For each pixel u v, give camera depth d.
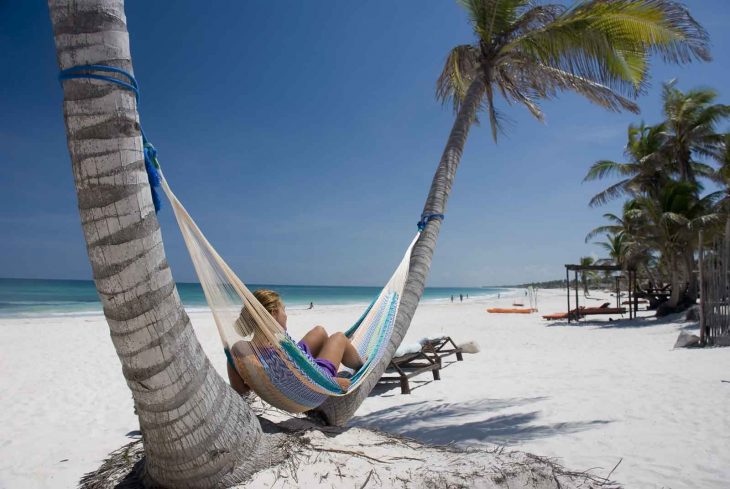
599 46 6.18
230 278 2.40
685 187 18.19
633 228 22.73
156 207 2.14
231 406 2.24
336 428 2.92
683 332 10.12
